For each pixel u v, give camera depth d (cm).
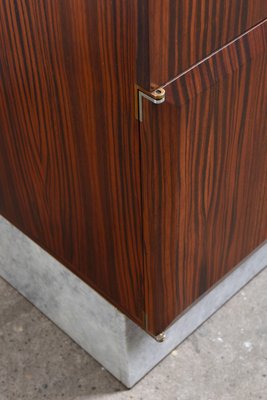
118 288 114
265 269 154
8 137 113
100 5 76
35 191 117
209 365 138
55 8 83
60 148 102
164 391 135
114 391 136
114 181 96
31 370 141
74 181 105
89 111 91
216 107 89
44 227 123
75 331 142
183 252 105
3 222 137
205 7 78
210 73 85
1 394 138
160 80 79
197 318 141
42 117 101
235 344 141
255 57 90
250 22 86
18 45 94
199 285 116
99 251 112
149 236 97
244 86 91
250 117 97
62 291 135
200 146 91
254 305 148
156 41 75
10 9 90
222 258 117
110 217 103
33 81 97
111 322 124
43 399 136
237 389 135
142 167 89
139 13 73
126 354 127
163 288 106
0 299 154
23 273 146
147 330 115
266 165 110
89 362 141
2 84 104
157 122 82
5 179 124
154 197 91
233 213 111
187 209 98
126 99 83
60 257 125
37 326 148
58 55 88
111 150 92
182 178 93
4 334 147
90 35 81
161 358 139
